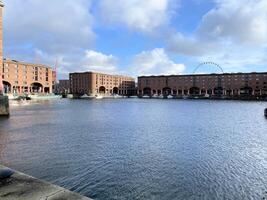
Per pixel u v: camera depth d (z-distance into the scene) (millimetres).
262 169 16875
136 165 17469
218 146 23719
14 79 150625
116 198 12438
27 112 61438
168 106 99562
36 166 17000
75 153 20484
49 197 6582
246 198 12570
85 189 13445
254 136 29531
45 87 171375
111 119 48094
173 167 17109
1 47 51906
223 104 119375
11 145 23203
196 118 51375
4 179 7758
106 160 18594
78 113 61625
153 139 26891
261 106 101625
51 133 30312
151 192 13156
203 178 15133
